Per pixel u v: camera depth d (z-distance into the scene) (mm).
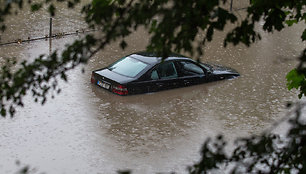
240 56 21078
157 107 14734
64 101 14461
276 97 16297
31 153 11383
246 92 16594
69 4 5664
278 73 18969
